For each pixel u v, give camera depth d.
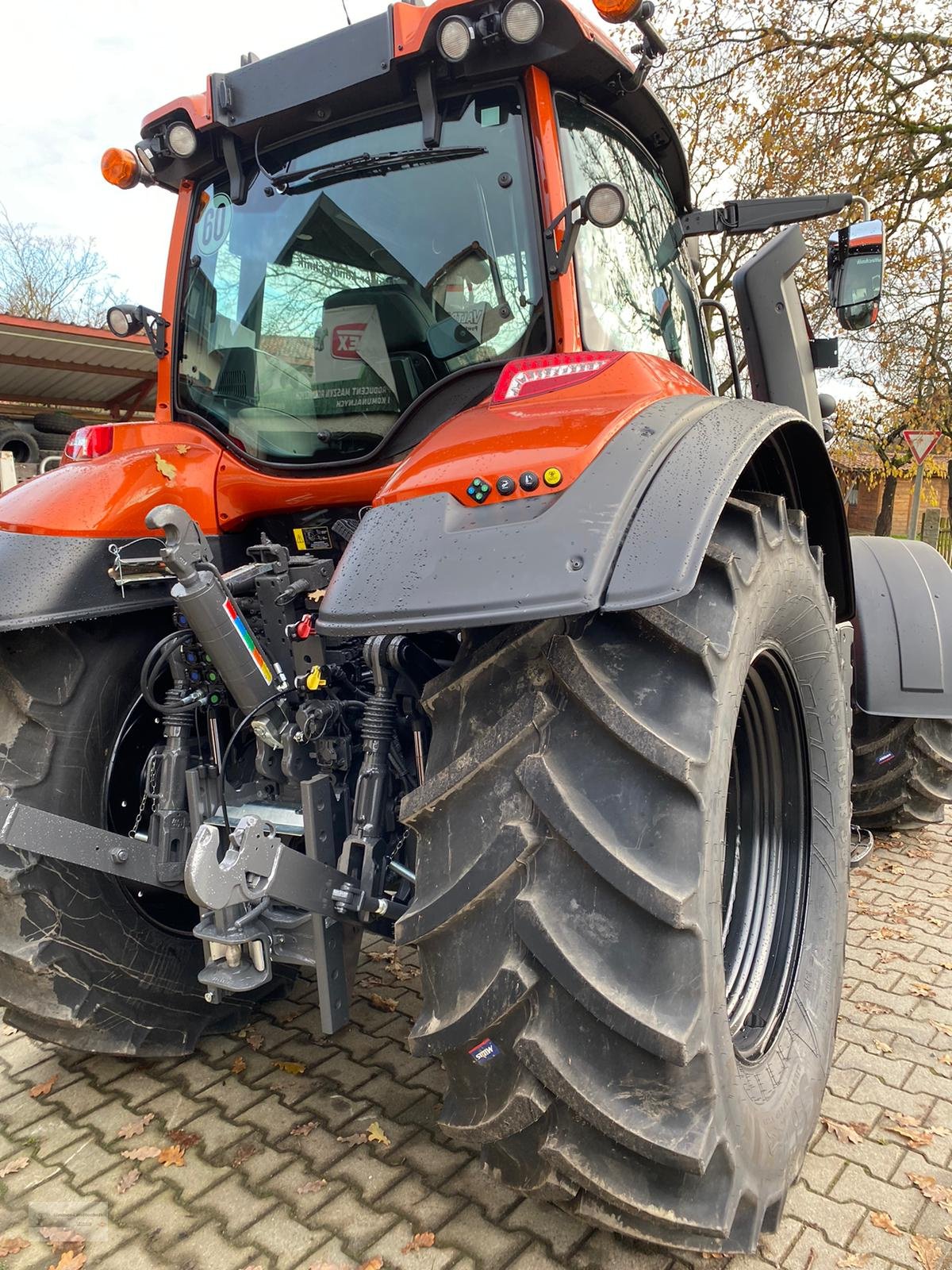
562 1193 1.47
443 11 1.86
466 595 1.33
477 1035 1.40
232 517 2.34
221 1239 1.86
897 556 3.69
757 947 2.11
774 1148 1.63
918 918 3.33
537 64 1.96
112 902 2.23
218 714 2.24
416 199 2.11
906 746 3.66
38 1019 2.15
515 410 1.66
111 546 2.11
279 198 2.27
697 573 1.28
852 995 2.79
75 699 2.15
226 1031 2.58
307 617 2.01
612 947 1.34
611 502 1.36
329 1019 1.78
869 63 12.16
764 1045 1.90
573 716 1.39
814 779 2.19
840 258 3.13
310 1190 1.98
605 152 2.28
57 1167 2.09
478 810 1.41
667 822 1.33
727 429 1.53
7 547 2.06
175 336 2.47
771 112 12.36
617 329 2.22
